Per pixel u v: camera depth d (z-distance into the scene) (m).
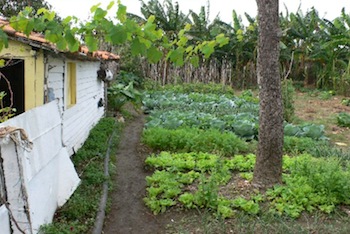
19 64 6.39
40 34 6.12
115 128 11.25
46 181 4.17
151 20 3.31
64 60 7.07
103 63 11.49
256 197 5.95
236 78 25.20
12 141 2.87
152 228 5.34
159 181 6.70
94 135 9.61
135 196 6.43
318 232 4.98
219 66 25.12
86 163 7.55
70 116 7.61
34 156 3.70
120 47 21.69
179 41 3.60
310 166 6.67
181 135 9.23
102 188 6.27
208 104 15.70
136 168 7.90
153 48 3.21
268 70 5.99
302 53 23.72
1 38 3.28
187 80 23.72
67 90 7.64
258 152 6.38
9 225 2.82
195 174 6.96
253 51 24.67
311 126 10.84
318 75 23.89
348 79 21.58
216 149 8.78
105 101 13.23
